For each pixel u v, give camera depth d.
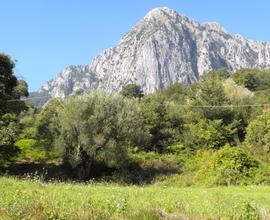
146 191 21.62
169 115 59.09
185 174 43.53
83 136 42.12
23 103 47.81
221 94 60.81
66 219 10.34
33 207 10.79
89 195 16.30
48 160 47.81
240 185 35.44
